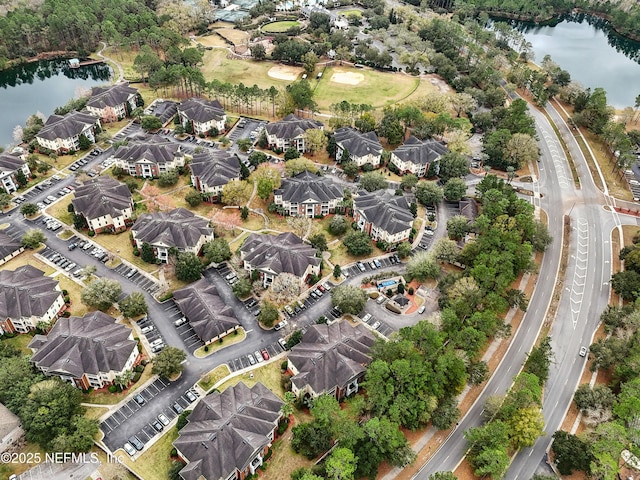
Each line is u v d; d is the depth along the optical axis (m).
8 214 199.88
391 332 161.25
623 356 149.38
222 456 117.38
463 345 145.62
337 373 139.38
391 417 127.81
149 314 163.00
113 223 194.50
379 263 188.25
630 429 127.56
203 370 146.62
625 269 190.38
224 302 167.75
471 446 131.50
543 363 144.88
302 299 171.75
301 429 127.94
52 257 181.62
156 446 127.56
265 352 151.62
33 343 143.88
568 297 180.12
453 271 185.88
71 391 130.50
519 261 175.88
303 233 195.88
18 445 125.81
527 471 128.62
